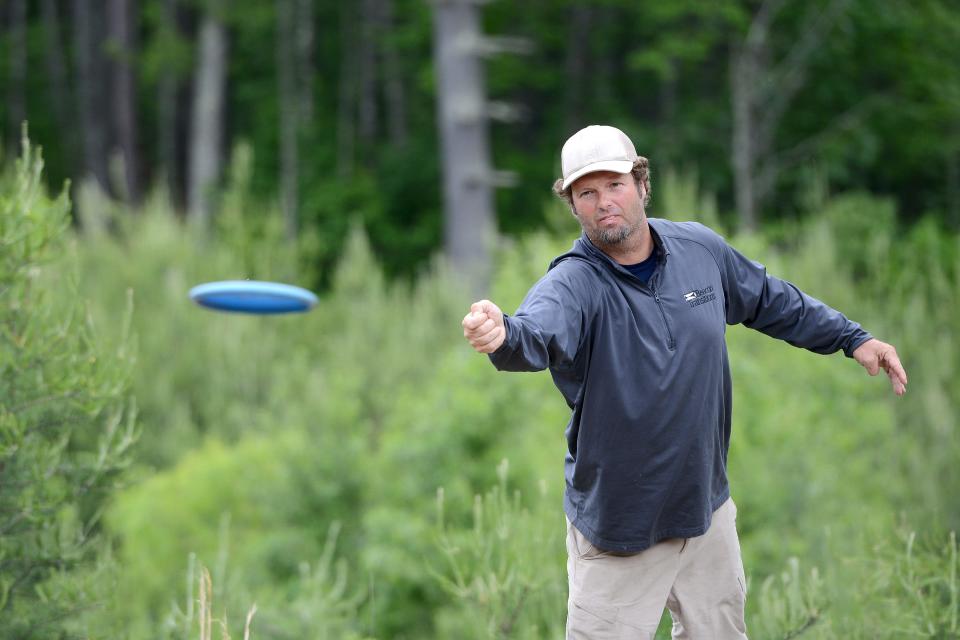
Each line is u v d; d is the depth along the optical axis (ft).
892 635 48.42
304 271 193.88
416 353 150.71
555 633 51.72
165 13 328.29
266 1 302.25
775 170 240.53
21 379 46.52
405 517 108.47
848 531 70.54
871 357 37.29
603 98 278.67
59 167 350.43
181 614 52.03
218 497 118.62
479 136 208.13
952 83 249.75
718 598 37.29
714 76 273.75
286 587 106.01
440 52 209.26
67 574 48.39
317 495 117.39
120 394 50.31
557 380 34.53
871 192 268.82
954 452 99.96
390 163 290.76
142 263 166.50
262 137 310.24
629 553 35.73
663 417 33.68
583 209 33.22
